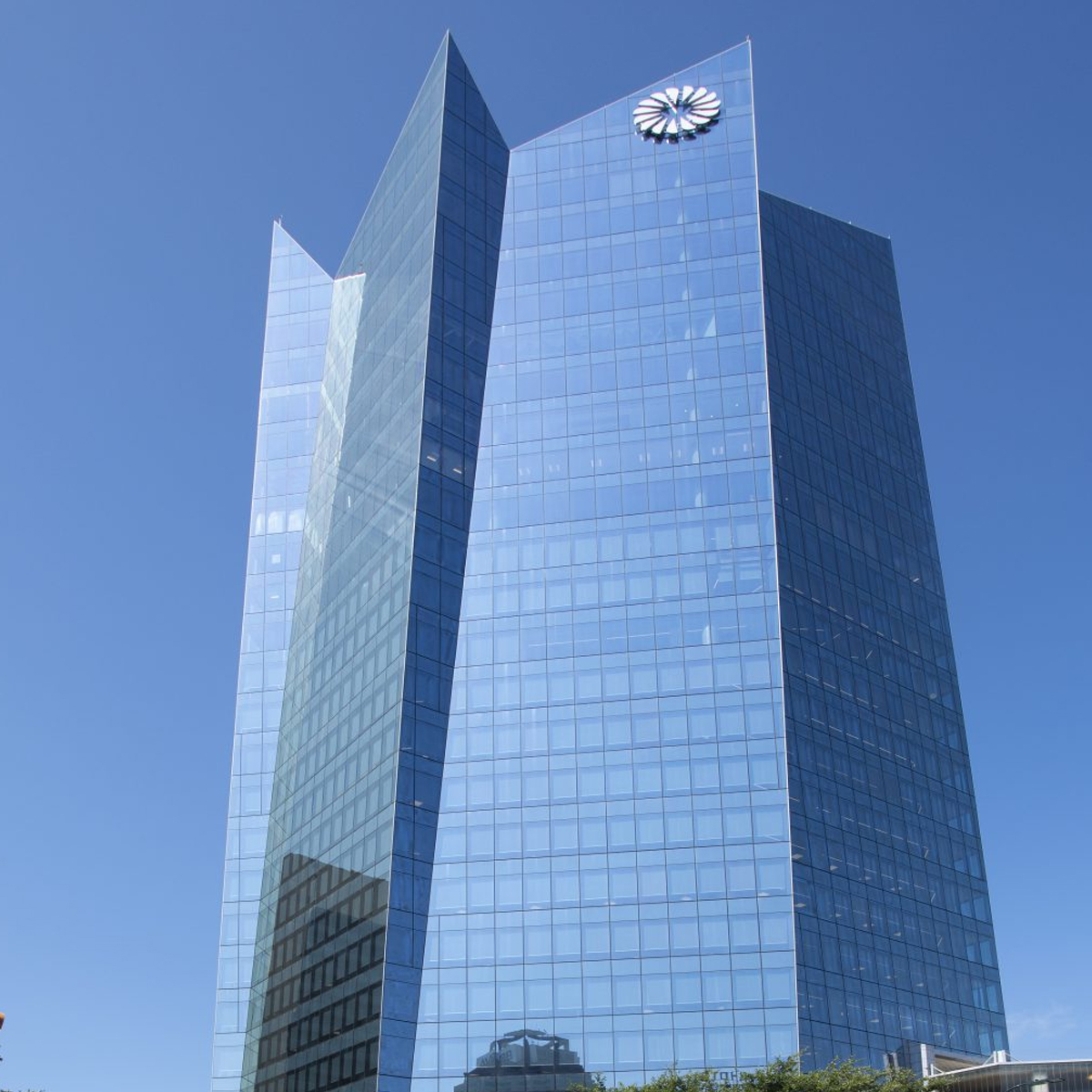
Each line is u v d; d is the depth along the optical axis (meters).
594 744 124.81
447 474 133.75
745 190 147.75
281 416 168.50
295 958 131.25
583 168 150.25
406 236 150.12
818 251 163.12
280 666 155.75
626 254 145.75
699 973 116.06
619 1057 113.62
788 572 133.88
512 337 142.25
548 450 136.88
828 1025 116.69
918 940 132.38
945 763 148.00
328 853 130.00
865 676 140.12
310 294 174.38
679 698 126.31
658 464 136.00
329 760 135.50
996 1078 109.81
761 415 137.88
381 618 131.75
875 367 163.12
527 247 146.75
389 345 146.88
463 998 115.88
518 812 122.31
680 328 142.12
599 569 131.62
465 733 125.31
